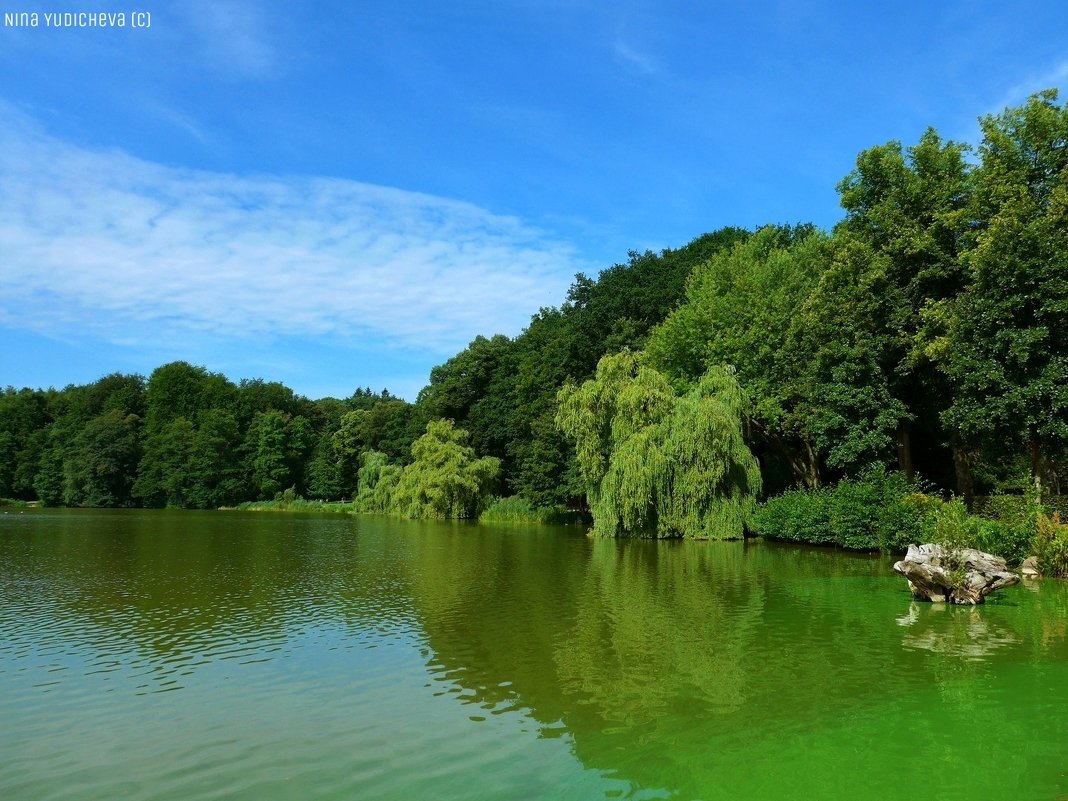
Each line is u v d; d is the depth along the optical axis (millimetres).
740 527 34562
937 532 18766
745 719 9328
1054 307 22688
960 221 28062
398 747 8523
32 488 91188
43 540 36219
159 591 20016
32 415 95625
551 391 57688
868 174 31719
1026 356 23016
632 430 36562
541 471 52000
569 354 57906
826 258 34000
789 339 35438
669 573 23234
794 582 21078
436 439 60156
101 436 85750
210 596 19141
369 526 48938
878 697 10156
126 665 12266
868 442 29719
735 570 23922
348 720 9477
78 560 27312
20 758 8289
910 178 30500
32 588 20594
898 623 15117
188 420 90625
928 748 8312
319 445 95750
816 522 31234
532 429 54719
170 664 12320
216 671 11875
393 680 11266
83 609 17328
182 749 8531
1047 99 26922
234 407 98125
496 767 7906
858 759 8031
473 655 12719
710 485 34469
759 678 11125
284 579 22188
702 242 59438
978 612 16312
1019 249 23656
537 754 8266
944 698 10078
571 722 9305
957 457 30234
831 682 10891
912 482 31781
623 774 7707
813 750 8281
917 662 11961
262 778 7672
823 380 32094
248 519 58562
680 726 9117
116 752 8445
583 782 7504
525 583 21156
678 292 54875
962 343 25109
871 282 29625
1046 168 26641
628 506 35062
